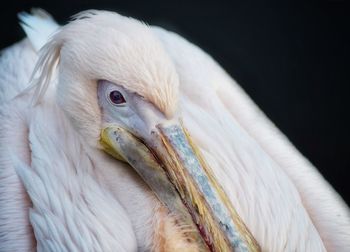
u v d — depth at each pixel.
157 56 4.05
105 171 4.11
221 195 4.05
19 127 4.18
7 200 4.15
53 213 4.11
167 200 4.06
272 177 4.16
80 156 4.13
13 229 4.14
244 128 4.24
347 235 4.17
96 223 4.09
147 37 4.05
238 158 4.16
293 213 4.14
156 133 4.05
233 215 4.04
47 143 4.14
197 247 4.05
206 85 4.24
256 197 4.14
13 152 4.16
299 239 4.12
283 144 4.25
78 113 4.09
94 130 4.09
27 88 4.16
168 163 4.05
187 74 4.24
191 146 4.05
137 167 4.07
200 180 4.04
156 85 4.04
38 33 4.25
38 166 4.12
